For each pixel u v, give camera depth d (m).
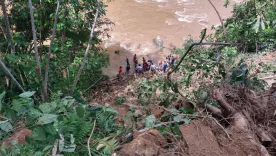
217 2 23.12
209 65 5.56
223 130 3.60
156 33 18.67
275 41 9.90
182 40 18.02
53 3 9.57
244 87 4.41
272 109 4.27
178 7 22.31
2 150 2.95
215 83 4.85
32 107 3.76
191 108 4.72
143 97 5.80
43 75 6.68
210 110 4.10
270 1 10.09
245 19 9.92
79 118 3.34
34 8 9.49
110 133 3.70
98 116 3.79
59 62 7.96
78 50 10.64
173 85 5.38
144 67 13.93
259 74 6.77
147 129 3.67
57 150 2.94
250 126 3.76
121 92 8.55
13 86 5.95
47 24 9.86
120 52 16.48
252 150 3.29
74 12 9.88
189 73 5.93
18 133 3.34
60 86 6.62
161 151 3.14
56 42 9.32
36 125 3.37
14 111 3.77
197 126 3.52
